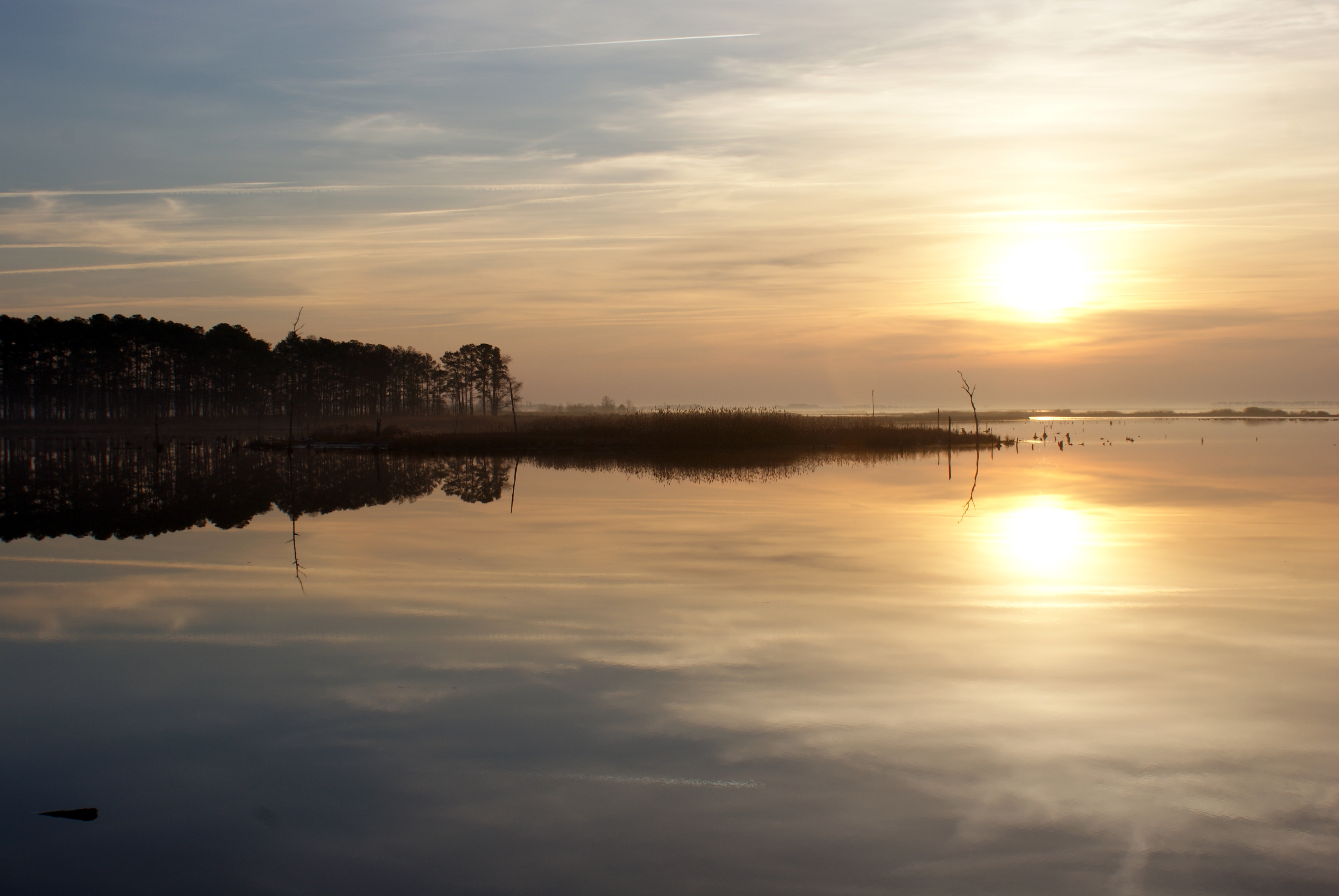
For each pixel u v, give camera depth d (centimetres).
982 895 491
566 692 804
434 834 561
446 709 768
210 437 7288
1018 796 600
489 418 10981
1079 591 1201
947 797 599
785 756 663
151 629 1048
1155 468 3488
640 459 4259
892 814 577
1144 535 1700
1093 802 591
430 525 1900
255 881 514
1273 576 1304
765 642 958
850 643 952
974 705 764
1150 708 754
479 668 879
